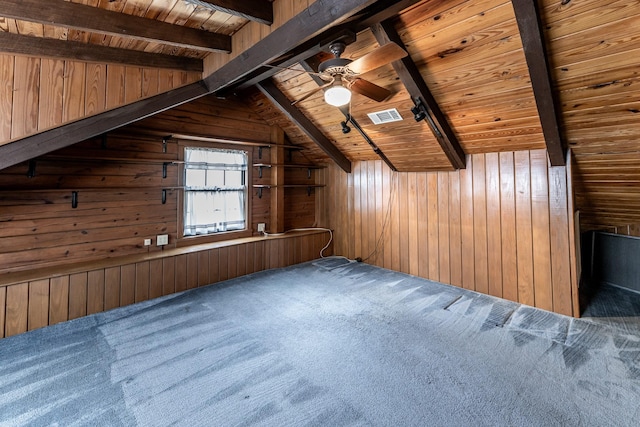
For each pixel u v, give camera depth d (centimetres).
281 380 206
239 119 450
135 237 366
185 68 273
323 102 372
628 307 326
